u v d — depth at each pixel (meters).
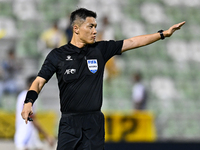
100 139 11.79
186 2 73.81
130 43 12.45
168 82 56.00
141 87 43.69
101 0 66.12
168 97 53.66
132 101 47.06
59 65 11.72
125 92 50.28
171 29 12.47
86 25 11.88
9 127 36.53
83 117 11.72
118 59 55.72
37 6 62.88
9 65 44.44
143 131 37.06
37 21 59.94
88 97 11.71
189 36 66.88
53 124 37.34
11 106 42.78
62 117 11.92
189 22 70.31
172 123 39.47
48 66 11.72
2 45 53.81
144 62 57.91
